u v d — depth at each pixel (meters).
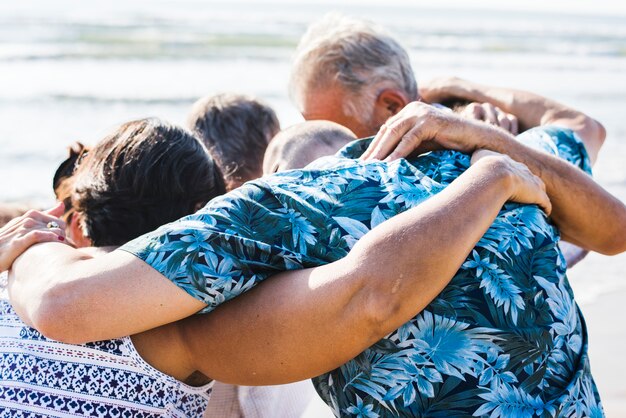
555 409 1.53
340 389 1.63
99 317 1.51
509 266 1.59
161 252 1.51
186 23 20.81
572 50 22.00
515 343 1.53
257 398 2.25
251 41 17.55
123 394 1.69
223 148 2.95
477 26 30.83
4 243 1.83
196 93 11.26
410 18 34.62
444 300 1.53
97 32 17.12
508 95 2.85
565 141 2.34
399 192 1.63
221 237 1.52
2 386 1.71
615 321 4.19
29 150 7.59
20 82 11.02
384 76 2.46
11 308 1.79
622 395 3.28
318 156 2.04
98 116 9.38
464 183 1.59
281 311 1.49
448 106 3.04
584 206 1.91
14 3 21.16
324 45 2.48
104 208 1.94
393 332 1.54
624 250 2.01
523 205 1.70
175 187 1.96
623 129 9.64
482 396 1.50
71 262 1.64
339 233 1.57
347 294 1.44
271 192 1.60
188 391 1.76
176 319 1.53
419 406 1.52
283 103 10.56
